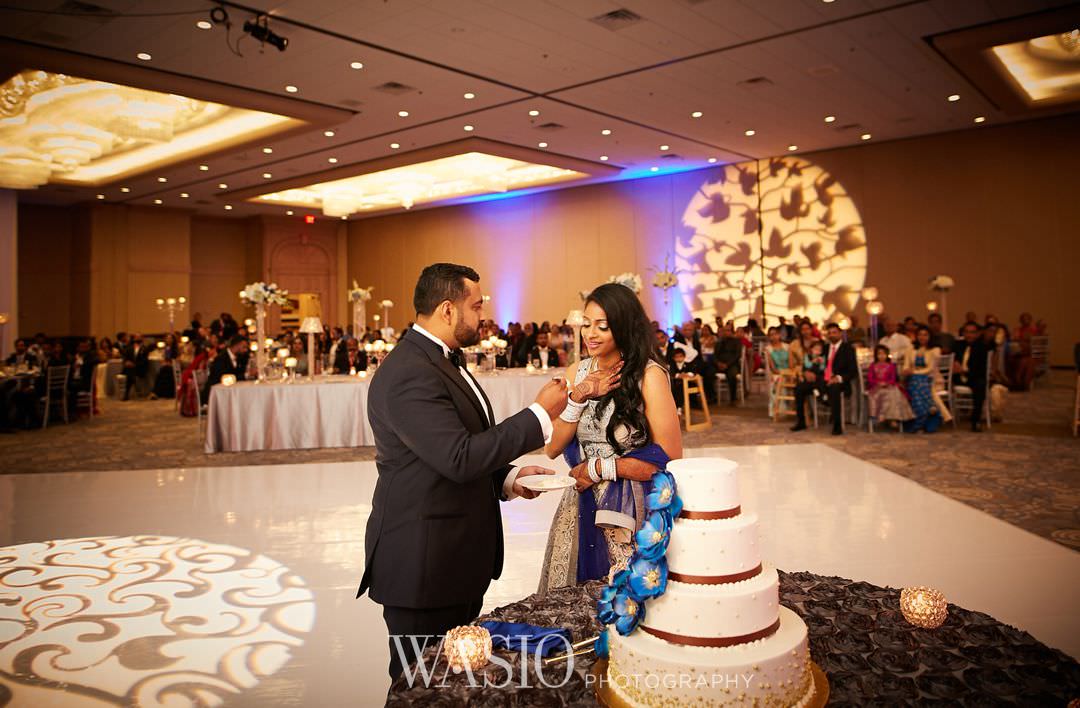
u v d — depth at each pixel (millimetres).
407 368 1818
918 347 9320
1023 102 12523
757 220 17000
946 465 6363
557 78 10617
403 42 9094
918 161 15414
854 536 4344
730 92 11500
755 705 1114
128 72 9531
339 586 3762
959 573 3674
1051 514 4723
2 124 11586
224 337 15039
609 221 19000
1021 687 1188
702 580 1183
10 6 7855
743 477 6098
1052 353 14500
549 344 11094
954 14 8797
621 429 2113
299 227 22625
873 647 1347
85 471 7043
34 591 3732
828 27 9062
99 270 19375
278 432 8109
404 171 17828
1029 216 14562
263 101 10836
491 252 20828
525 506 5367
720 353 12070
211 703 2598
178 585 3797
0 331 15609
